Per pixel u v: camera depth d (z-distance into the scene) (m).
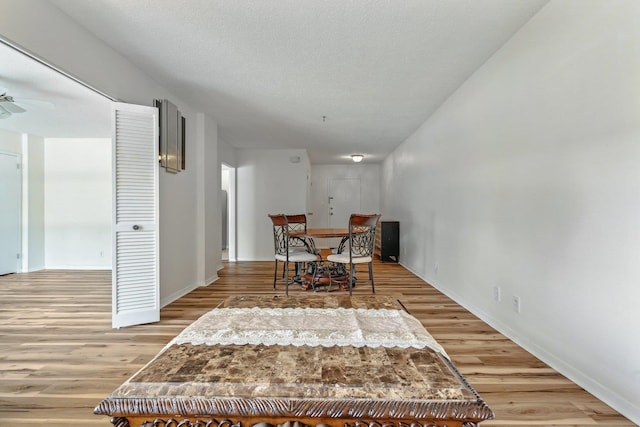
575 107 1.79
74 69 2.16
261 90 3.38
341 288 4.07
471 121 3.04
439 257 3.96
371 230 3.84
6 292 3.86
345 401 0.77
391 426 0.78
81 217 5.49
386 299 1.58
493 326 2.65
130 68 2.75
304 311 1.39
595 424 1.46
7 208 4.95
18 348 2.27
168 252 3.37
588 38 1.70
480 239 2.88
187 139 3.83
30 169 5.22
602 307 1.62
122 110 2.62
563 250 1.88
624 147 1.50
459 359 2.09
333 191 8.77
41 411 1.57
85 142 5.47
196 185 4.10
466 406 0.77
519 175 2.30
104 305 3.30
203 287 4.13
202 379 0.85
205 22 2.16
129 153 2.67
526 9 2.05
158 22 2.17
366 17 2.10
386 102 3.76
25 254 5.17
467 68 2.88
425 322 2.78
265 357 0.97
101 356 2.15
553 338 1.97
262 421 0.79
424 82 3.19
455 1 1.95
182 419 0.79
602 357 1.62
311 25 2.20
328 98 3.62
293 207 6.39
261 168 6.42
